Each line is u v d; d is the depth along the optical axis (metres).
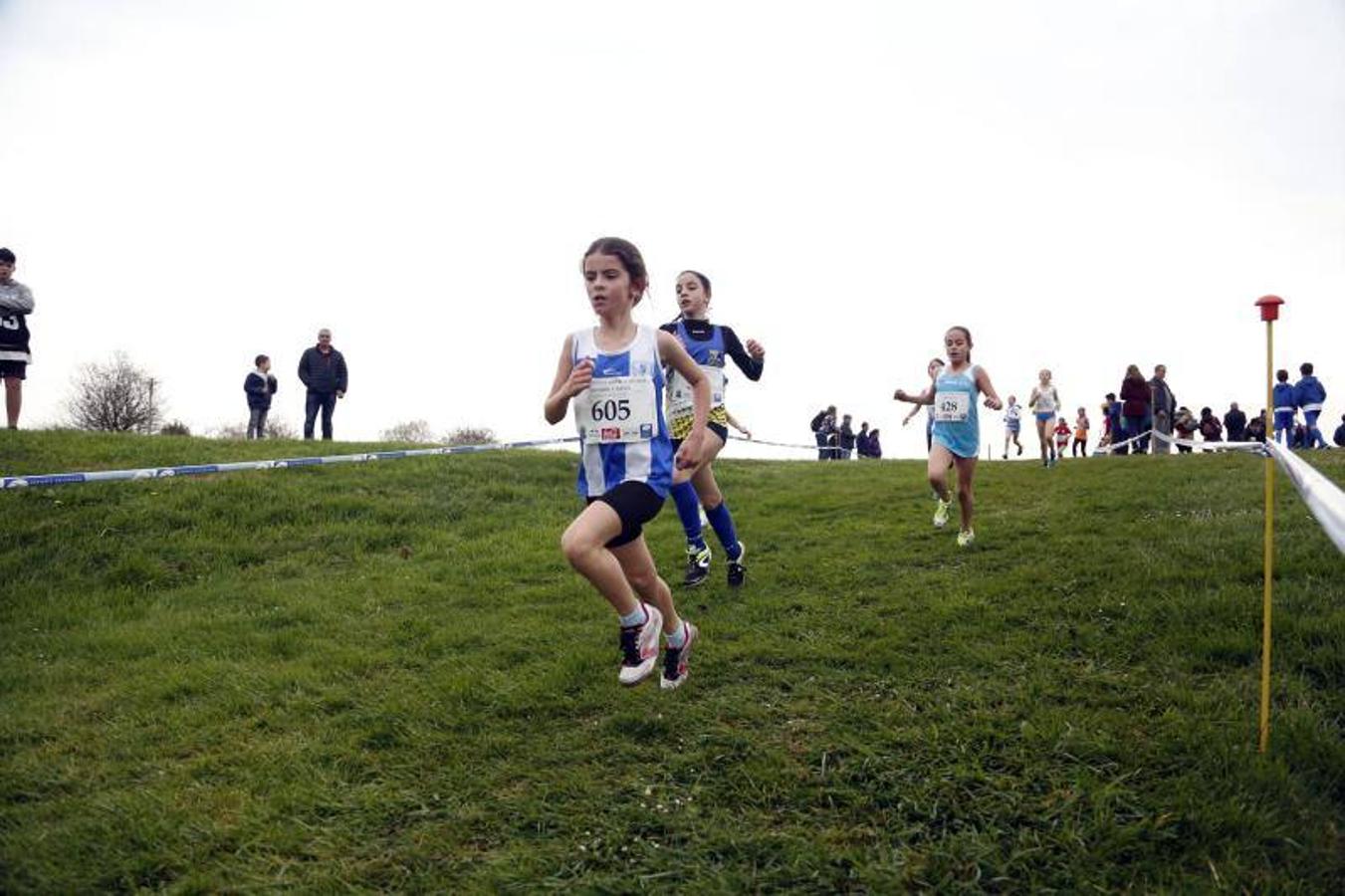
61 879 2.68
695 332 5.70
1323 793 2.71
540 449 12.38
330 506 8.45
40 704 4.13
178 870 2.75
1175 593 4.70
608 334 3.50
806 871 2.59
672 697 3.81
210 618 5.51
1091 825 2.67
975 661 4.02
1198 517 6.70
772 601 5.22
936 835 2.75
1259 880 2.36
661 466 3.37
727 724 3.58
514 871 2.64
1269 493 3.03
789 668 4.13
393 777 3.28
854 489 10.18
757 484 11.15
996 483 10.34
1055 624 4.40
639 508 3.24
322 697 4.05
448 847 2.81
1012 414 21.00
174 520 7.79
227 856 2.79
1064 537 6.45
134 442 10.56
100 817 3.02
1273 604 4.29
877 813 2.88
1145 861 2.50
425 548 7.44
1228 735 3.07
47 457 9.42
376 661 4.55
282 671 4.38
